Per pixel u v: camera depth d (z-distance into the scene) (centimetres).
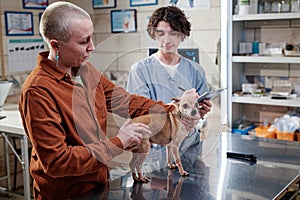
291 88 349
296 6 320
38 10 422
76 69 169
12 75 401
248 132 342
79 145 159
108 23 416
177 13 165
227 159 201
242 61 331
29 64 416
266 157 207
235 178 175
